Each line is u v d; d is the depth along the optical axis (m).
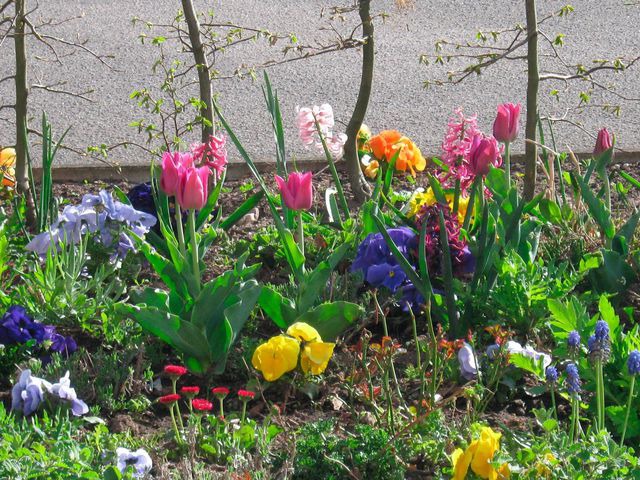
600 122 6.88
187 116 7.13
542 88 7.73
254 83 7.98
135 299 3.38
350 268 4.07
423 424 2.82
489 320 3.59
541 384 3.27
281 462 2.73
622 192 4.71
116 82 8.04
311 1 10.30
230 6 10.16
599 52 8.69
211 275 4.17
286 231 3.49
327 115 4.66
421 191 4.66
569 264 4.12
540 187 5.32
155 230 4.36
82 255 3.76
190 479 2.55
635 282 3.92
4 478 2.43
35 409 3.00
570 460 2.52
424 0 10.39
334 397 3.21
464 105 7.40
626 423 2.73
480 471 2.42
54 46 9.02
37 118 7.12
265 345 3.06
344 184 5.46
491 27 9.52
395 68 8.39
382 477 2.68
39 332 3.38
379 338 3.65
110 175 5.75
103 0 10.49
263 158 6.18
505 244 3.74
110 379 3.25
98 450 2.73
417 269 3.78
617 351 3.01
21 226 4.24
